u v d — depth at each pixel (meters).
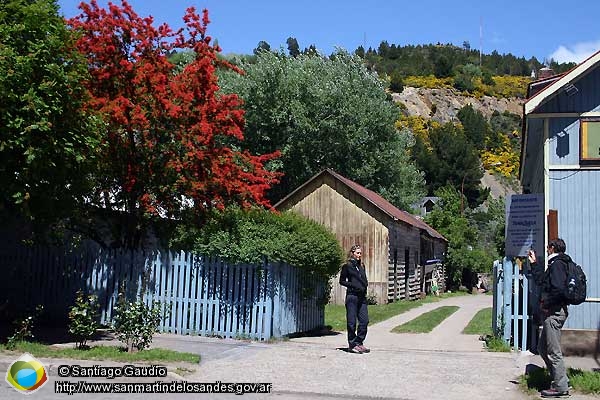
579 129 12.01
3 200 11.17
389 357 11.23
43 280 14.08
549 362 8.43
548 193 12.02
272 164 35.81
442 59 157.38
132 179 13.69
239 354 11.10
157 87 13.38
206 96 13.79
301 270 14.45
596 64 11.71
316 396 8.27
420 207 65.19
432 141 95.12
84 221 14.11
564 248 8.72
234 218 13.58
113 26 13.61
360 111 36.91
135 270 13.62
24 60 9.89
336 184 28.36
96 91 13.48
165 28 14.03
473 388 8.81
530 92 13.28
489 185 98.81
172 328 13.38
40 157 10.11
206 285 13.29
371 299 27.41
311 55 40.62
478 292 47.31
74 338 11.84
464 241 47.06
